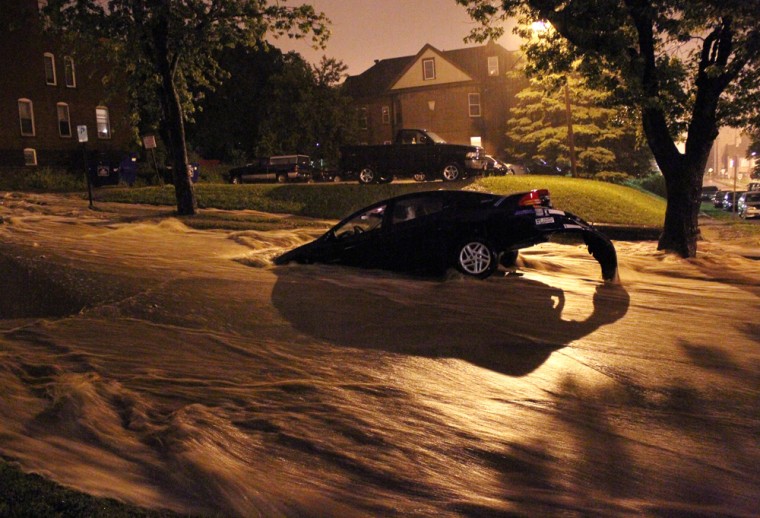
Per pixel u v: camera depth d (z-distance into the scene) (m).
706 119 14.62
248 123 56.50
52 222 14.92
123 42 20.14
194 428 4.61
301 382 5.82
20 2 34.97
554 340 7.30
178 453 4.26
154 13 18.47
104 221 16.16
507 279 10.22
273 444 4.65
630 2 14.48
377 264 10.66
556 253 13.77
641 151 40.06
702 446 5.02
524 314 8.26
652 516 4.04
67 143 37.84
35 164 36.03
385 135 58.09
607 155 38.12
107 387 5.32
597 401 5.79
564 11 13.94
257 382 5.84
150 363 6.18
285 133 49.34
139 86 22.36
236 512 3.74
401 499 4.08
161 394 5.41
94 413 4.82
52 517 3.26
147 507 3.57
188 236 13.99
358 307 8.36
